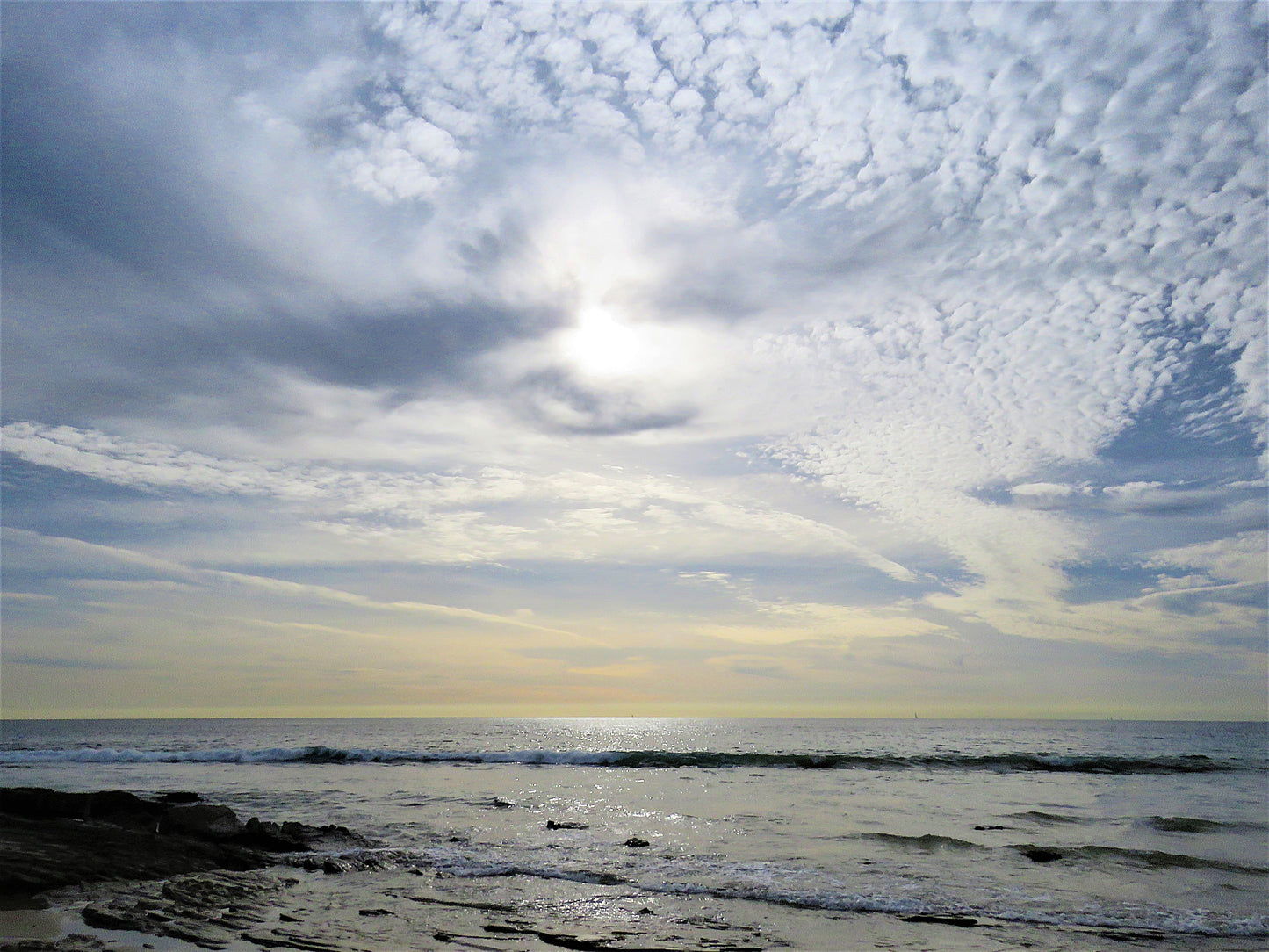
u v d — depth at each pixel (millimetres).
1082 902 10719
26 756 40125
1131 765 35688
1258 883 12000
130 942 8617
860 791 25531
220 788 25547
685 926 9516
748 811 20391
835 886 11516
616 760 37719
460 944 8695
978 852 14328
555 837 15945
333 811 19828
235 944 8625
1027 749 53938
